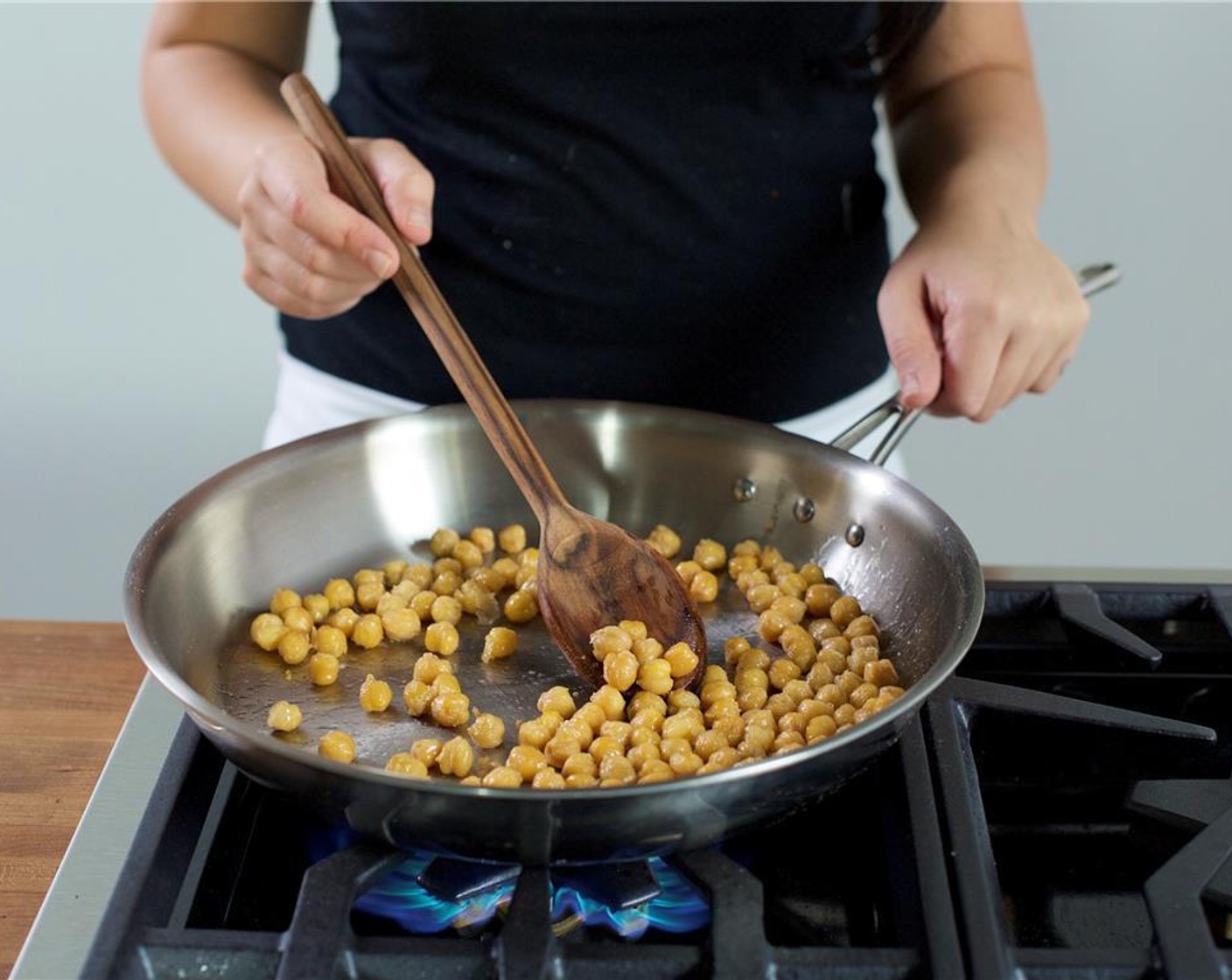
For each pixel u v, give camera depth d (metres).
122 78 2.38
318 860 0.90
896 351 1.19
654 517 1.24
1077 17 2.31
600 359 1.45
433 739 1.00
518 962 0.73
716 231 1.42
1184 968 0.73
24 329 2.53
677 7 1.33
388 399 1.47
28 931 0.82
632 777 0.92
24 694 1.04
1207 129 2.36
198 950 0.75
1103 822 0.93
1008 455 2.52
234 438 2.58
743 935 0.75
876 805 0.91
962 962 0.74
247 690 1.05
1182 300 2.44
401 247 1.15
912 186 1.51
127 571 0.96
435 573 1.21
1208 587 1.10
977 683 0.96
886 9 1.41
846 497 1.16
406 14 1.35
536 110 1.37
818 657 1.08
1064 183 2.42
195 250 2.48
